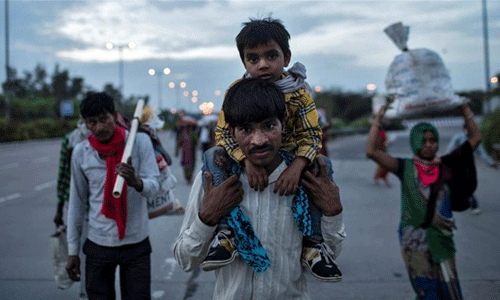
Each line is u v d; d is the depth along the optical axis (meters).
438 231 3.33
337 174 13.20
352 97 64.75
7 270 5.12
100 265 3.04
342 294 4.32
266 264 1.74
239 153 1.80
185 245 1.82
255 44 1.90
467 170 3.39
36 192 10.73
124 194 2.98
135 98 63.06
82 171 3.07
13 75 64.69
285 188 1.75
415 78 3.75
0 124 34.78
